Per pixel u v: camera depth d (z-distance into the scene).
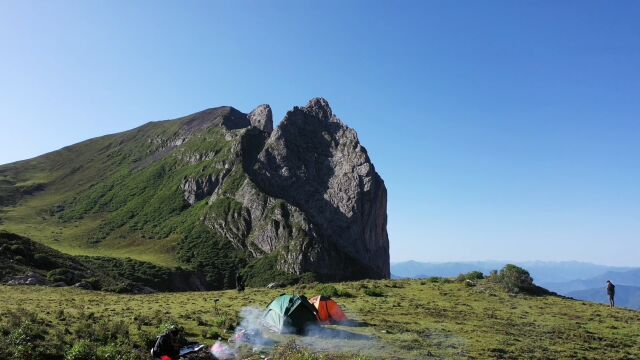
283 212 182.38
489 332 28.69
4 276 55.81
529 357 23.62
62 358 20.42
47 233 192.25
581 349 25.86
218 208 197.12
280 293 45.94
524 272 49.28
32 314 26.08
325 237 176.62
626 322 33.78
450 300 40.69
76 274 67.75
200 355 21.52
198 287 143.88
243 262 171.00
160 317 29.67
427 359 22.53
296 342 25.20
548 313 36.31
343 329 28.67
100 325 24.61
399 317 32.75
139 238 192.62
